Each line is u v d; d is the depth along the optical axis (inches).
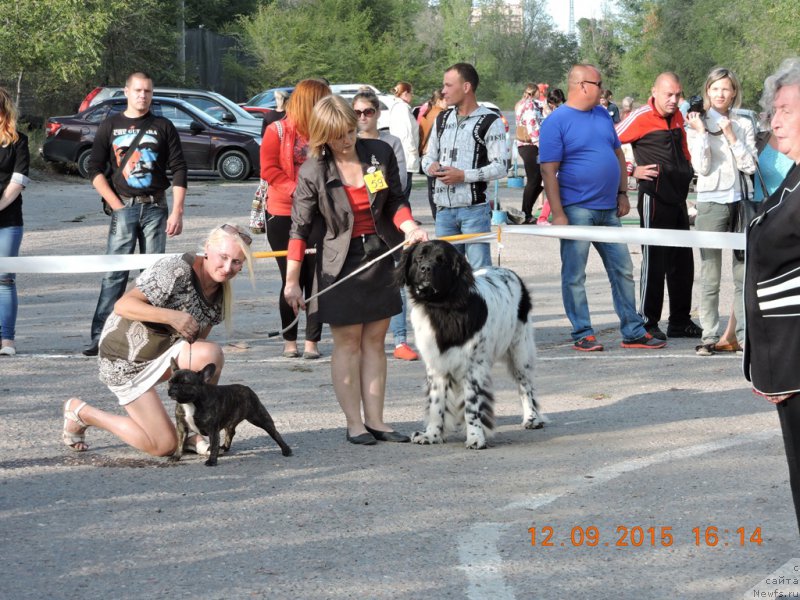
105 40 1245.7
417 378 320.5
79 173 971.9
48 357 339.9
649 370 328.8
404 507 197.3
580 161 353.7
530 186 677.3
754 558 169.5
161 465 227.8
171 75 1395.2
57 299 458.3
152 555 171.8
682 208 373.7
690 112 347.3
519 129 677.3
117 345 229.5
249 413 231.1
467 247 343.9
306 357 345.1
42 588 157.9
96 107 936.3
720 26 1831.9
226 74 1717.5
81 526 186.2
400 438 250.2
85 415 233.0
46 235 623.5
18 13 986.7
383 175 243.1
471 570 165.0
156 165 344.5
